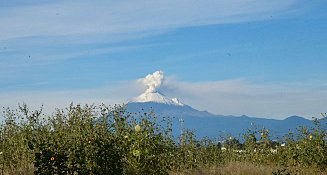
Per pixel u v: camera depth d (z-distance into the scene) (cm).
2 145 1473
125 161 1304
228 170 1859
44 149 1131
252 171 1842
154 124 1388
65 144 1145
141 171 1330
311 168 1897
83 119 1305
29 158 1415
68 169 1123
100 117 1323
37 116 1474
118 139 1258
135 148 1317
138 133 1325
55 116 1388
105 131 1263
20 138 1448
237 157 2203
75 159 1117
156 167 1380
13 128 1497
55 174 1142
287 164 1942
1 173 1404
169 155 1631
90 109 1331
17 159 1442
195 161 1989
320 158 1883
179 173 1781
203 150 2127
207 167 1975
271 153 2131
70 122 1304
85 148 1127
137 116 1372
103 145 1143
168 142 1571
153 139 1360
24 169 1392
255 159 2139
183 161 1925
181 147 1969
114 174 1152
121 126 1335
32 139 1225
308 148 1902
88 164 1114
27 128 1451
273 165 2036
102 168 1127
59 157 1121
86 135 1169
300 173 1883
